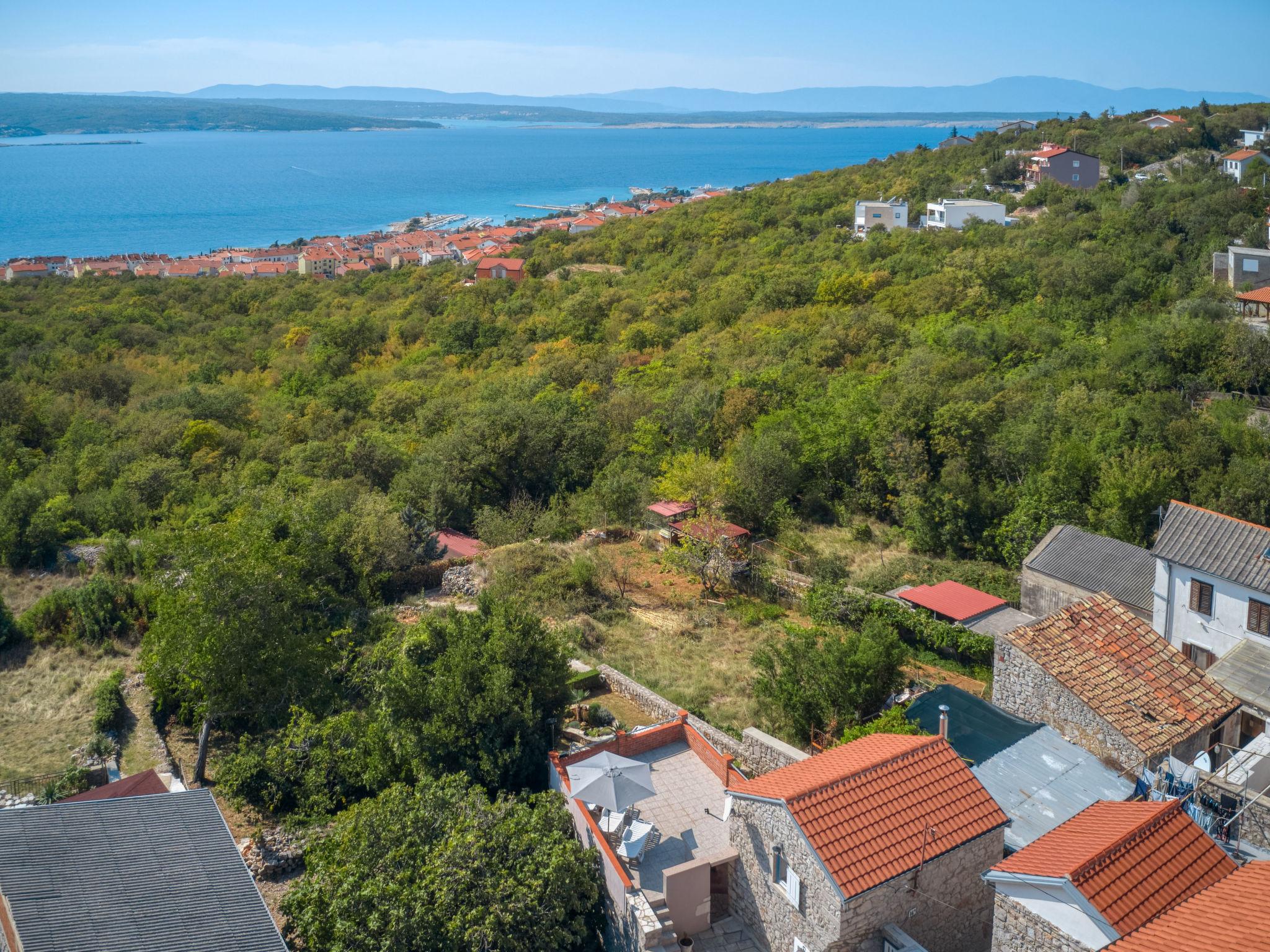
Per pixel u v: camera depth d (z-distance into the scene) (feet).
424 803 68.54
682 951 61.67
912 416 155.43
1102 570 115.03
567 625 119.75
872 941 56.70
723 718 97.25
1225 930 45.29
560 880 62.64
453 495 165.27
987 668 108.47
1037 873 51.62
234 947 50.11
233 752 98.94
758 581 134.21
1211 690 79.20
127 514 172.04
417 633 93.30
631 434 188.65
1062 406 157.28
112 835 57.21
